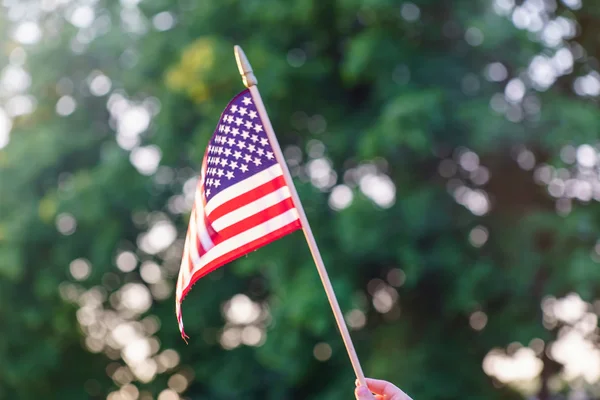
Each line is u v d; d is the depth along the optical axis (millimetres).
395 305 17281
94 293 21562
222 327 20656
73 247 19812
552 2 16266
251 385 19438
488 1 15391
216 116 16266
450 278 15922
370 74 15789
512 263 15422
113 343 22453
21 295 19969
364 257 15938
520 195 16344
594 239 15078
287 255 16188
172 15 18781
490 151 15570
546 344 16469
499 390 16797
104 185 18953
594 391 16844
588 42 16422
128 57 20547
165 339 21250
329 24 16750
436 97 14805
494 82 16062
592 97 16562
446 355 16359
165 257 22016
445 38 16062
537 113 15305
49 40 20625
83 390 22047
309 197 16422
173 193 20922
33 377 20312
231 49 16188
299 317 15234
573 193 16234
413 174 16078
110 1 20719
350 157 17016
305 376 17375
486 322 16234
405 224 15492
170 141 18469
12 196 19906
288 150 17891
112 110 20984
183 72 15898
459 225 15914
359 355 17031
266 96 16406
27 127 20734
